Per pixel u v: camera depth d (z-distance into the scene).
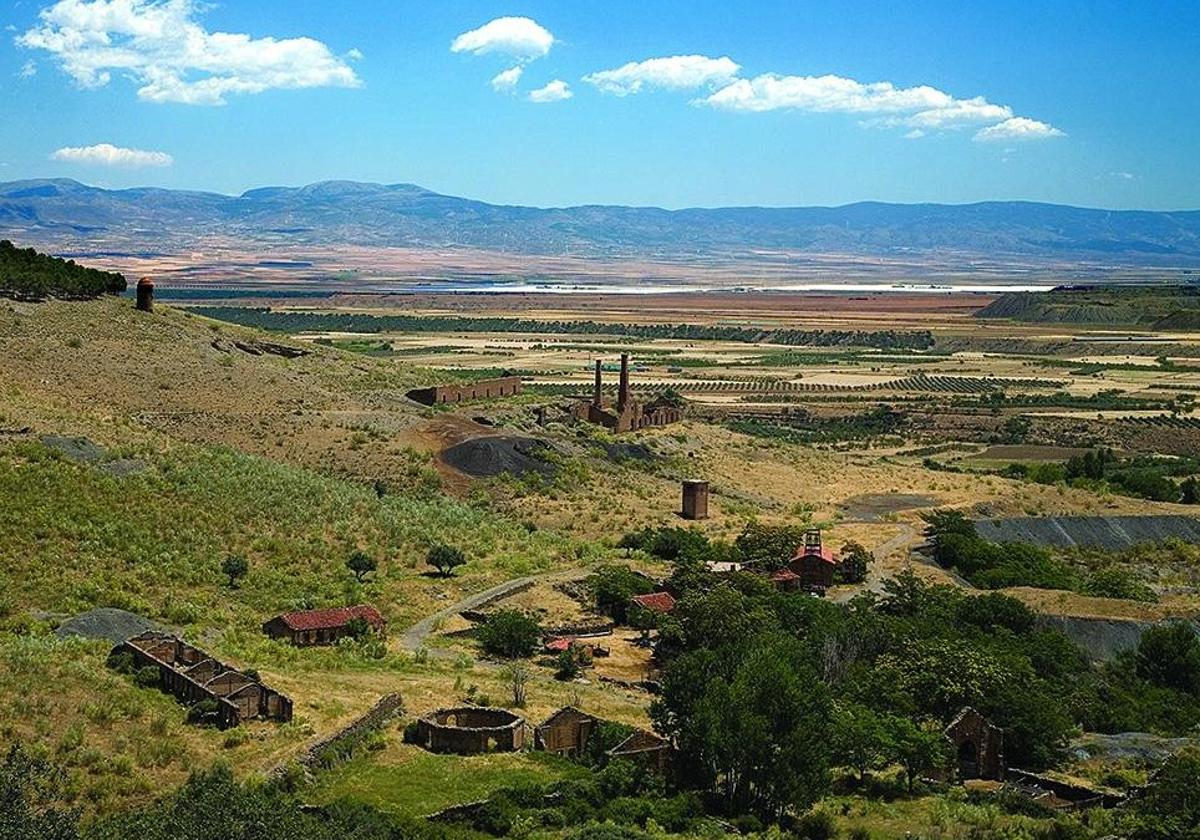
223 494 130.62
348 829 61.62
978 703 91.88
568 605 120.12
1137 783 85.88
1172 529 176.25
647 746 80.31
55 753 69.00
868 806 78.44
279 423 169.62
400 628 109.56
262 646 97.62
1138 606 133.12
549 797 72.06
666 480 180.88
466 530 140.88
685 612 109.56
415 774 74.56
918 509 177.75
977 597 127.56
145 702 78.31
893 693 92.88
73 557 106.31
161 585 106.75
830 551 148.12
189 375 180.12
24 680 77.31
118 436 141.00
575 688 96.75
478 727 82.25
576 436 190.50
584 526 150.75
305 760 73.12
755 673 79.69
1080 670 114.75
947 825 74.94
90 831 54.12
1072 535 170.50
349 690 88.81
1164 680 118.81
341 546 126.94
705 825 71.25
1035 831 74.56
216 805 56.72
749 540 142.88
